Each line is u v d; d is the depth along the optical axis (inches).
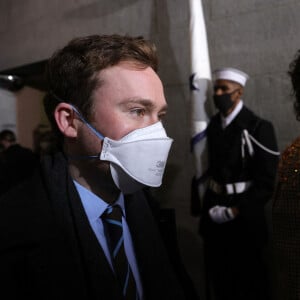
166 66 108.8
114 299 25.7
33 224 25.1
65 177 27.5
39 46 142.9
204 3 100.7
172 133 109.5
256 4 92.1
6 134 128.6
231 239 81.4
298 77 43.7
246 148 79.9
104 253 27.0
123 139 27.2
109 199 29.9
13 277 23.7
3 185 96.0
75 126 27.9
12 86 159.5
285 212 39.8
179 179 108.8
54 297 24.1
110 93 26.6
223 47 98.0
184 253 108.5
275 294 90.6
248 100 95.0
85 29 127.9
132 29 115.6
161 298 30.3
